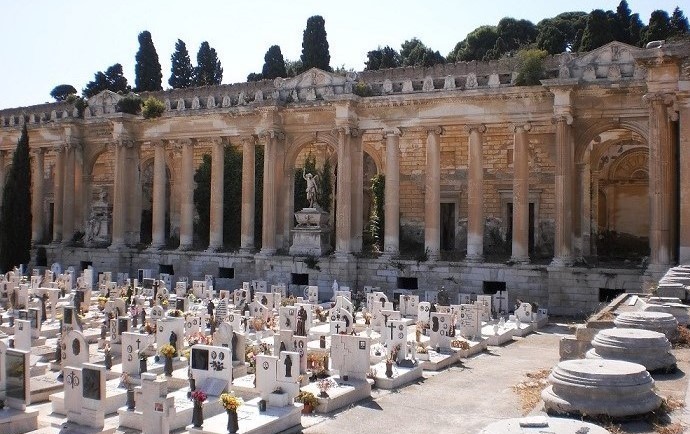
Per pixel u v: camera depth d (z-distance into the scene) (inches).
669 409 645.3
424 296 2181.3
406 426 869.2
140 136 2775.6
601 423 601.6
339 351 1071.0
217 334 1194.0
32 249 2962.6
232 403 797.2
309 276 2332.7
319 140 2453.2
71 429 837.8
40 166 3063.5
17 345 1245.7
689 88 1624.0
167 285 2452.0
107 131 2896.2
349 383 1027.9
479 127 2160.4
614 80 1940.2
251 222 2527.1
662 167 1706.4
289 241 2514.8
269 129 2439.7
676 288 1212.5
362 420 898.7
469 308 1476.4
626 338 789.9
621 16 3221.0
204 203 2960.1
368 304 1879.9
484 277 2111.2
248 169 2529.5
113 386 1017.5
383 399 1007.6
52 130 2992.1
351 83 2345.0
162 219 2728.8
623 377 621.0
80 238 2955.2
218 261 2544.3
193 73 4453.7
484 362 1288.1
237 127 2546.8
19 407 869.2
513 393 1021.8
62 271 2876.5
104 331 1417.3
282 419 852.0
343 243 2314.2
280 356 930.7
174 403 903.7
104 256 2763.3
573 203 2028.8
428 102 2223.2
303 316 1492.4
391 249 2276.1
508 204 2479.1
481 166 2162.9
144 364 1082.1
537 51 2079.2
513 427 512.7
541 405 671.1
